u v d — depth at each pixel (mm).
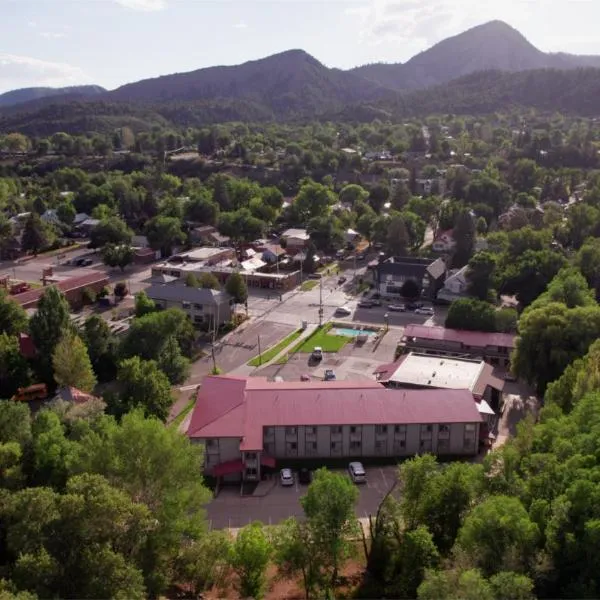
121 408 89625
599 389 76125
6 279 163875
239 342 131375
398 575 61562
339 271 185875
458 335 121750
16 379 103438
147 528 52219
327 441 87375
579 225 193125
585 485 54375
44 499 49406
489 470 66062
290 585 64125
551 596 52312
